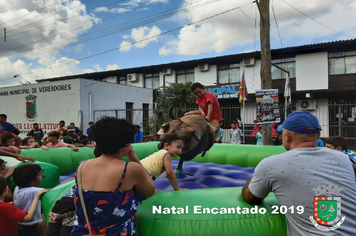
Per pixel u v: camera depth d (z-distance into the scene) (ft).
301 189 5.88
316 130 6.50
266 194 6.81
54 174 13.30
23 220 8.63
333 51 45.44
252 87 51.75
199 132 12.88
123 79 68.33
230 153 20.51
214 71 55.93
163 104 48.62
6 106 56.08
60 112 48.32
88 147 21.30
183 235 6.79
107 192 5.81
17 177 10.21
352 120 43.78
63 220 7.37
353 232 5.73
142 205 7.63
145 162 10.56
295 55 48.16
